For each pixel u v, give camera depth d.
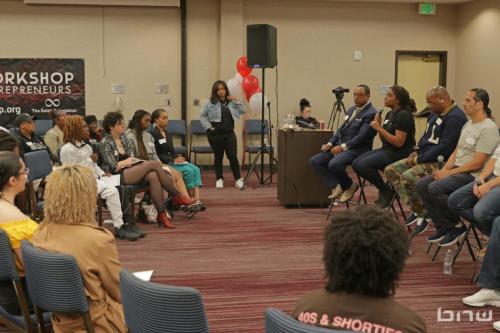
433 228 5.45
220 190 7.56
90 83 9.45
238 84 8.87
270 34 7.53
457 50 10.17
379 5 9.93
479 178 3.94
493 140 4.12
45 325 2.46
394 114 5.42
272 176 8.62
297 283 3.89
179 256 4.54
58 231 2.29
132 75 9.53
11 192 2.62
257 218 5.90
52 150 6.66
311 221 5.76
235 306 3.46
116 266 2.29
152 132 6.16
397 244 1.43
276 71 9.74
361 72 10.02
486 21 9.31
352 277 1.43
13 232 2.50
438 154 4.68
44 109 9.40
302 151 6.30
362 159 5.45
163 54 9.55
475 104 4.21
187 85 9.65
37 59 9.30
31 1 8.98
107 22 9.38
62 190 2.26
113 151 5.33
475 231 4.27
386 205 5.48
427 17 10.09
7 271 2.41
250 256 4.54
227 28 9.42
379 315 1.40
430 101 4.73
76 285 2.15
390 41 10.03
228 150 7.66
